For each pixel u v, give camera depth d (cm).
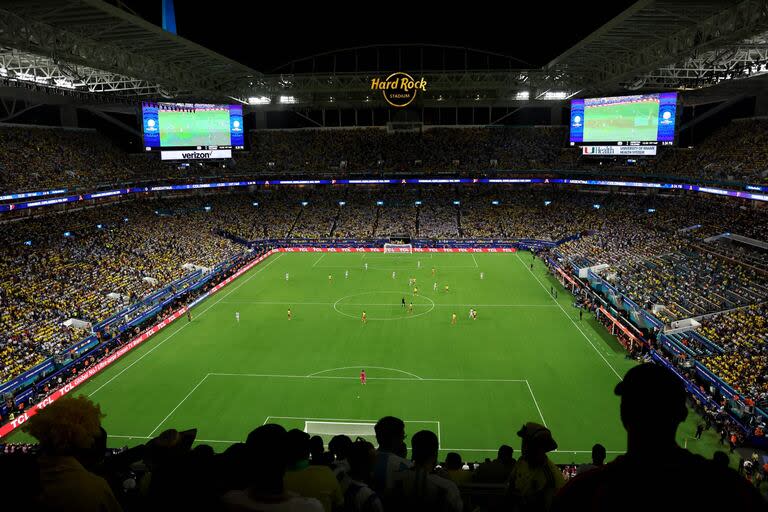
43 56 5303
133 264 7400
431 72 9212
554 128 11719
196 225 9975
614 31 5800
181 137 8706
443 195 11594
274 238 10325
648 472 331
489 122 12219
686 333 4938
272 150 11662
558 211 10662
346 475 793
